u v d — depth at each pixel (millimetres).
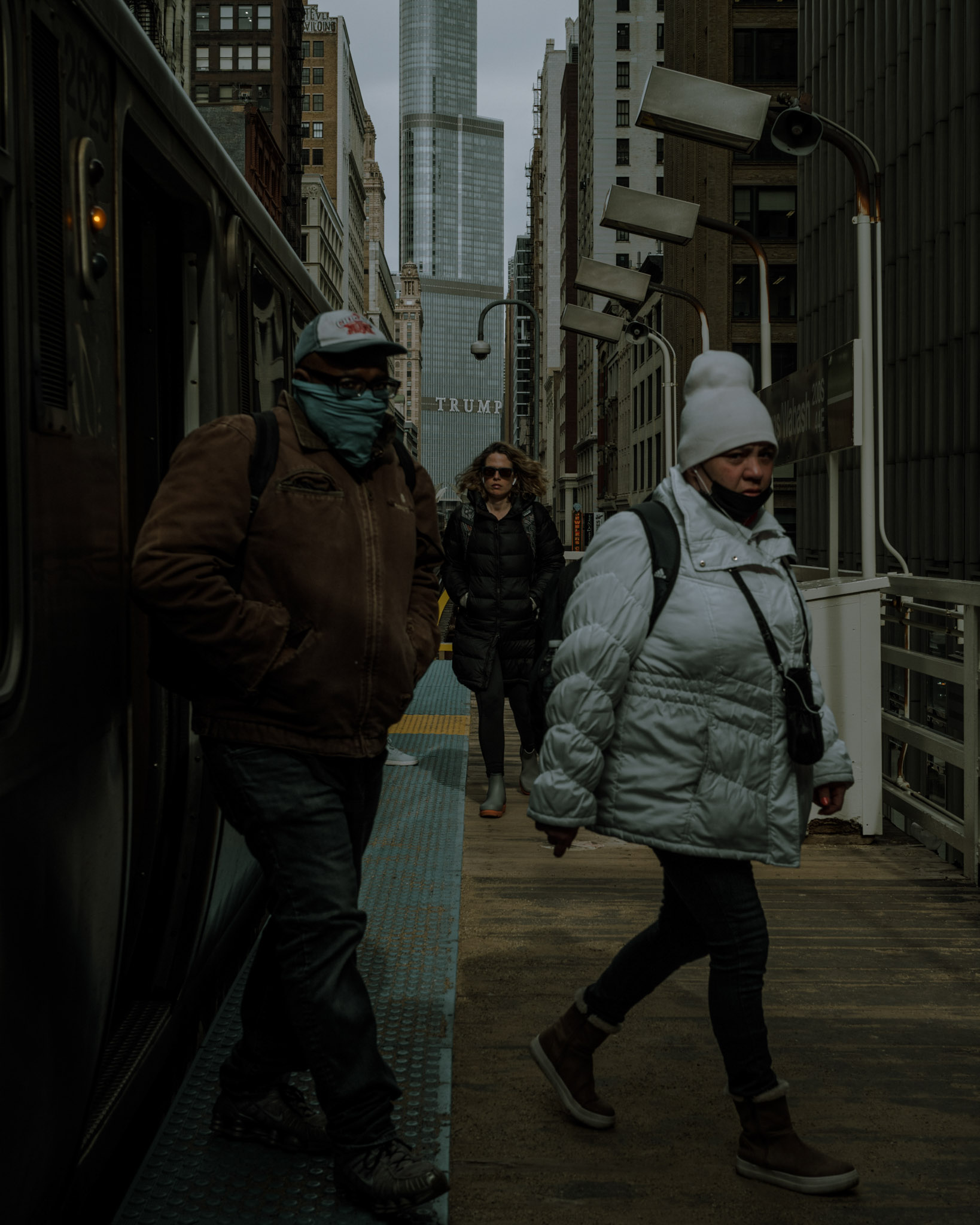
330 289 107625
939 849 6430
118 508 2436
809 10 45219
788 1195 2762
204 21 85812
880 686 6273
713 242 55469
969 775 5410
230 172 3561
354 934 2588
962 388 32000
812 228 44719
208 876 3303
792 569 2855
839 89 41719
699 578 2701
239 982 4086
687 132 8953
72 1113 2156
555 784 2674
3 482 1823
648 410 75875
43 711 1985
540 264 169375
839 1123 3113
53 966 2029
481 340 25547
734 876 2752
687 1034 3688
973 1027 3766
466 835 6238
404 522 2760
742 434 2697
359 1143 2570
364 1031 2574
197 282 3355
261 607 2473
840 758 2859
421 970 4152
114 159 2449
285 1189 2713
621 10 101875
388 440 2768
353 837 2811
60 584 2082
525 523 6641
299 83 95312
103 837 2316
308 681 2521
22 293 1902
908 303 35531
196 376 3350
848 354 6973
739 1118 3084
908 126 35438
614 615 2672
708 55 54844
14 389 1865
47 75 2066
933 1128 3092
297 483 2551
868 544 6875
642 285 18297
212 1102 3156
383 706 2646
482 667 6582
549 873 5512
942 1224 2650
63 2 2148
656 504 2787
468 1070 3426
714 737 2691
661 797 2701
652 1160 2918
